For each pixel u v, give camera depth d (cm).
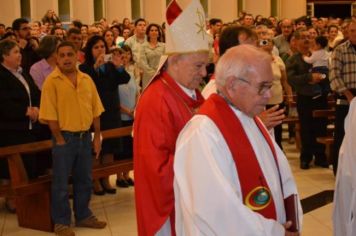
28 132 519
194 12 250
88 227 477
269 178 206
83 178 470
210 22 941
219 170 190
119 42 865
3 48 503
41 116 441
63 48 445
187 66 252
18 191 444
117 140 578
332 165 659
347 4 1825
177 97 255
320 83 663
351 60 562
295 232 210
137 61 734
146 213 244
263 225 186
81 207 476
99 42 563
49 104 440
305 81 656
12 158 464
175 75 257
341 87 564
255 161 202
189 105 256
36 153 542
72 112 447
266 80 197
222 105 205
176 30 248
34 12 1247
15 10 1208
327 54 670
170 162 244
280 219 210
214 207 185
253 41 301
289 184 221
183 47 248
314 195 558
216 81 208
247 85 198
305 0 1719
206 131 197
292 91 782
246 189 200
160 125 248
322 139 659
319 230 455
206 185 188
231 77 200
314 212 504
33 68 554
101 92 566
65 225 459
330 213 500
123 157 619
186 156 198
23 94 510
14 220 510
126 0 1415
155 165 242
